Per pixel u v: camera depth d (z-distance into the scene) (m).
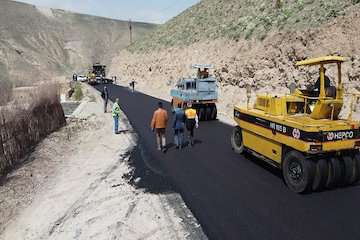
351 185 8.00
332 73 16.14
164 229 6.23
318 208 6.81
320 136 7.00
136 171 9.62
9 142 10.55
